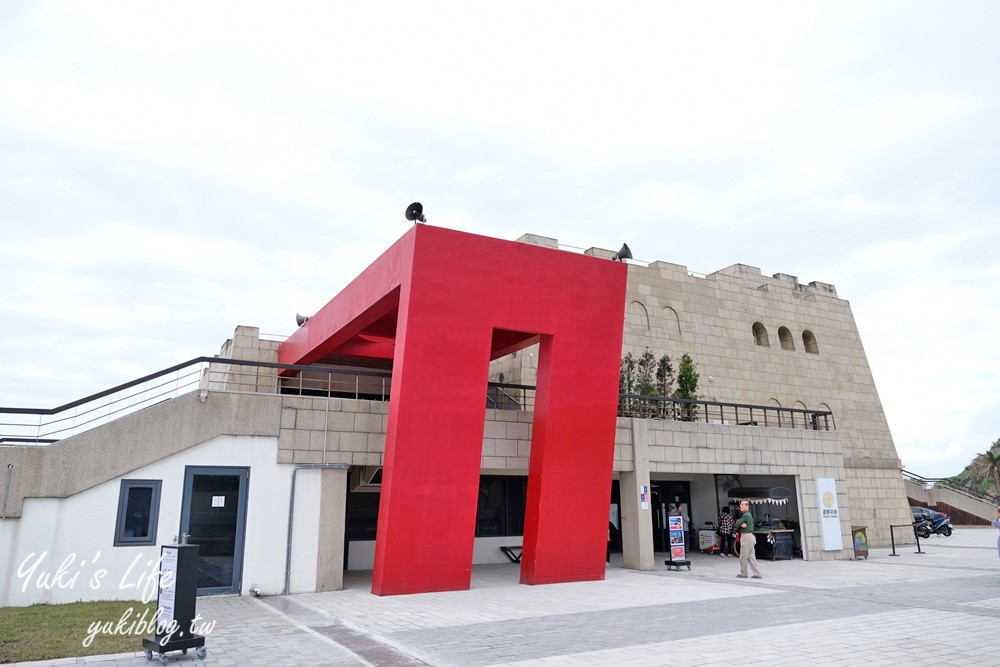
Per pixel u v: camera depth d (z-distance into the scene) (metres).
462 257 13.88
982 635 8.59
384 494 13.04
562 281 15.05
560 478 14.64
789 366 32.72
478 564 19.23
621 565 18.59
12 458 11.29
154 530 12.21
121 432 12.17
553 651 7.75
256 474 13.25
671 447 18.52
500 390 23.00
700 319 30.30
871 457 33.59
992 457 57.72
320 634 8.87
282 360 23.84
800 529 20.70
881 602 11.43
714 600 11.80
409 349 13.18
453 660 7.35
